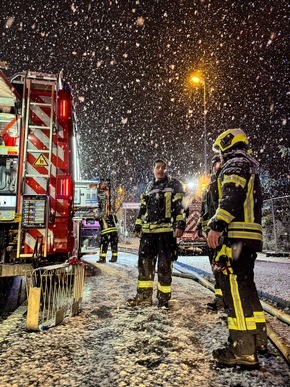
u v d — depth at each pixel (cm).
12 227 388
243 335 202
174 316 315
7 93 393
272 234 1118
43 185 392
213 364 204
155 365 203
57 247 386
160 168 395
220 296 339
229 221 209
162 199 375
